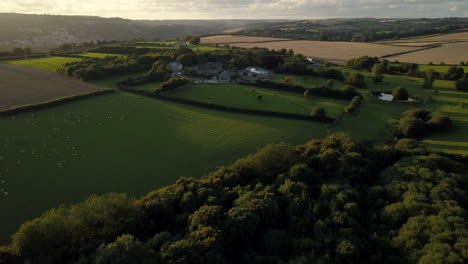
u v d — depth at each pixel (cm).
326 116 9231
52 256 3403
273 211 4031
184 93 11569
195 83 13125
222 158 6900
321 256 3284
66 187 5553
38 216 4734
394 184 4725
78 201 5156
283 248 3562
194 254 3153
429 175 4828
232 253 3528
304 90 11994
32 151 6750
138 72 15012
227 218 3809
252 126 8812
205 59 16538
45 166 6203
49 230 3556
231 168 5328
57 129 8000
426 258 3091
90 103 10275
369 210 4319
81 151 6938
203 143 7656
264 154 5500
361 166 5334
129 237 3316
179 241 3362
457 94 11606
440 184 4516
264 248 3616
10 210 4838
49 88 11675
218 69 15425
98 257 3070
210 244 3312
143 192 5506
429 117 8700
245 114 9769
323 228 3725
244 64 15925
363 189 4850
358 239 3588
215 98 11025
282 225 4022
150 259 3109
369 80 13862
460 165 6025
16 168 6034
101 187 5609
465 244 3216
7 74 13412
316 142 6494
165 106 10394
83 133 7906
